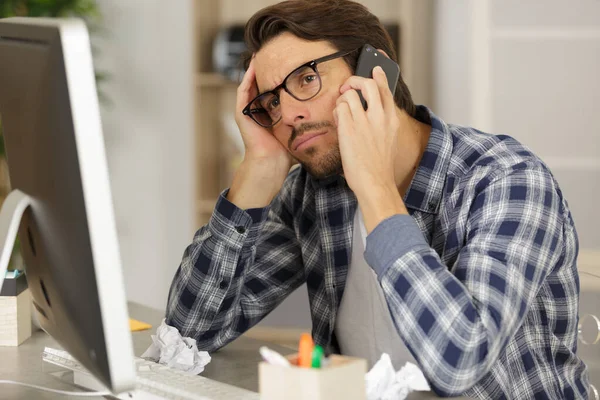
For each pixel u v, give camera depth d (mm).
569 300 1394
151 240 4352
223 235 1422
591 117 3539
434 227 1386
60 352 1309
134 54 4250
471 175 1347
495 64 3594
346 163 1211
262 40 1413
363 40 1400
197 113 3850
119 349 856
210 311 1450
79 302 892
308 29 1365
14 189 1094
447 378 1081
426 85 3900
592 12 3506
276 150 1472
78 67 804
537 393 1343
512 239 1220
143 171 4320
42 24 875
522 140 3598
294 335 3447
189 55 4227
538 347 1380
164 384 1092
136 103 4281
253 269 1575
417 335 1098
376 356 1405
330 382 847
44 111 873
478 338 1081
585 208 3559
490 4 3574
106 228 829
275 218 1629
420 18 3873
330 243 1468
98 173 819
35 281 1112
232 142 4086
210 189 4031
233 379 1305
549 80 3559
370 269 1414
